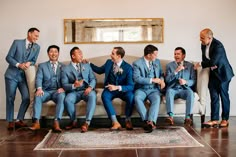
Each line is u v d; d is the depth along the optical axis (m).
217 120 3.88
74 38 4.64
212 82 3.88
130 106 3.73
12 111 3.91
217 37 4.64
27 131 3.66
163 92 3.98
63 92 3.77
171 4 4.62
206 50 3.88
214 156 2.59
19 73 3.91
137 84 3.91
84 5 4.62
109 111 3.72
